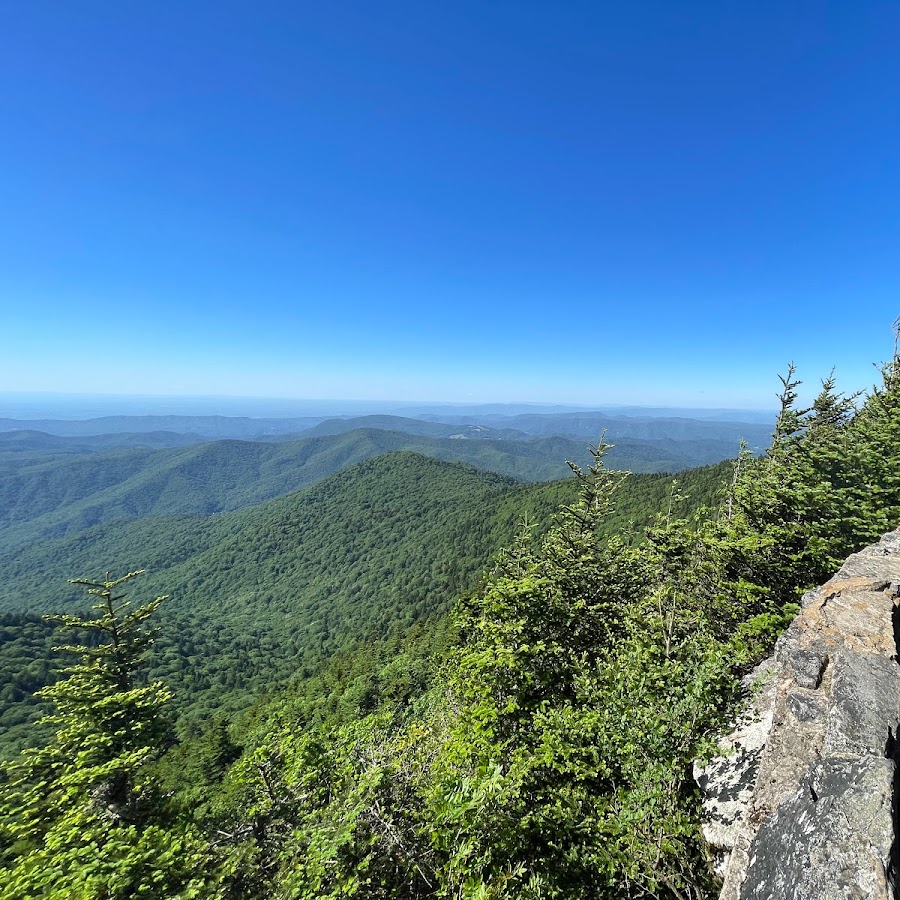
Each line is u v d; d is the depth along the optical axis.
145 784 18.92
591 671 14.13
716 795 9.56
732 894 6.95
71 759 19.33
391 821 10.18
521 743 12.92
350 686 72.75
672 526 21.77
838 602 10.78
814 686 8.78
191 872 12.68
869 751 6.68
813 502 19.42
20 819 16.73
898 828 5.37
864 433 26.78
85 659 22.12
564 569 21.55
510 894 8.28
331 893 8.85
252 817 13.46
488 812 9.41
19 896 11.25
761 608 18.02
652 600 17.67
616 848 8.54
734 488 23.34
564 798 10.33
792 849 5.79
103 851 11.84
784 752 8.08
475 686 14.91
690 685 9.18
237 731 62.66
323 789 12.02
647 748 9.05
